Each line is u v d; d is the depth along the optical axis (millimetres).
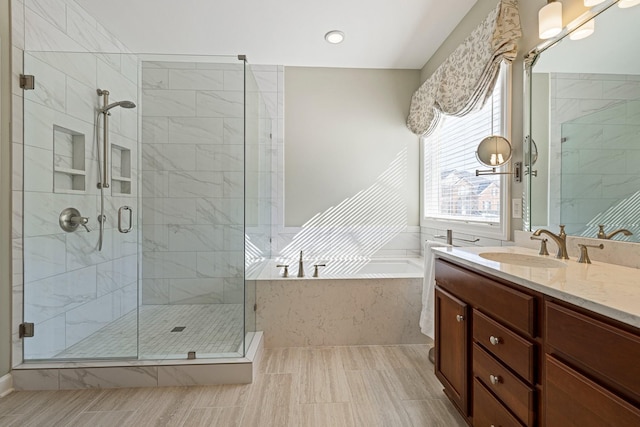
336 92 3426
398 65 3357
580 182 1443
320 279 2438
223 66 2365
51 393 1820
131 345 2129
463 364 1471
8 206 1871
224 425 1538
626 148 1232
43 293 2031
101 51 2617
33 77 1974
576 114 1461
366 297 2459
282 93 3363
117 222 2449
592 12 1366
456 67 2389
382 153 3475
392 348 2412
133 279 2443
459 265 1569
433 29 2668
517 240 1849
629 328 714
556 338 921
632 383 688
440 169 3072
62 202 2146
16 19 1900
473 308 1415
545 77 1645
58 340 2094
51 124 2082
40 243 2021
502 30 1841
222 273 2312
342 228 3428
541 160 1677
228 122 2369
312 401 1733
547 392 954
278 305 2424
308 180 3422
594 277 1060
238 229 2270
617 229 1278
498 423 1204
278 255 3391
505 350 1162
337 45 2943
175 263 2400
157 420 1575
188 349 2062
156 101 2439
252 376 1925
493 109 2164
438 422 1563
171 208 2420
